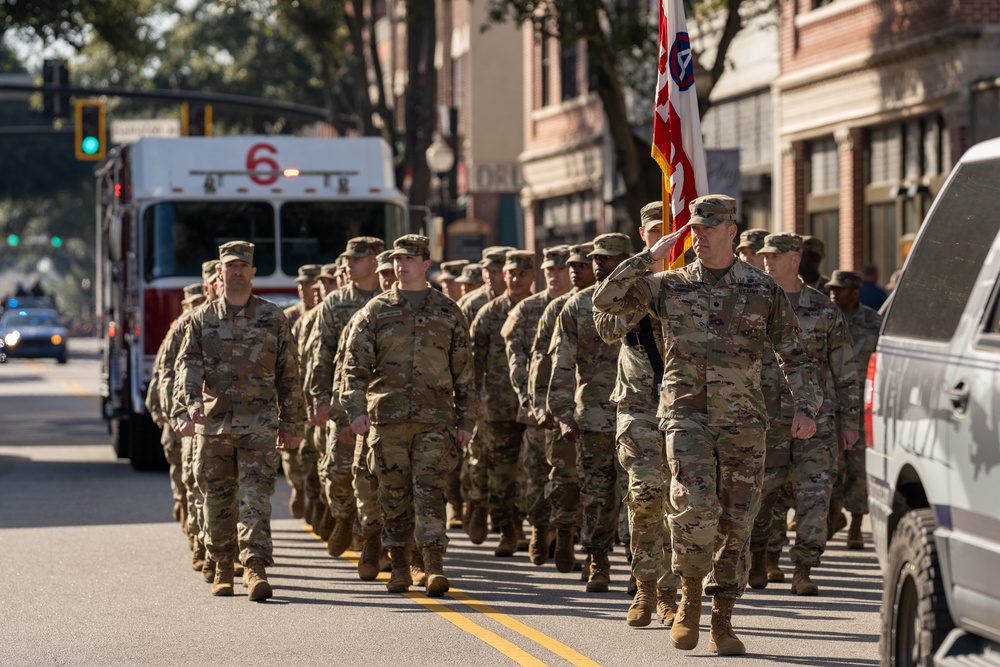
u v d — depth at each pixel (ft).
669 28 88.63
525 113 340.18
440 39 400.06
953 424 51.57
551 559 98.78
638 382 73.05
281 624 77.41
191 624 77.61
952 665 49.55
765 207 237.66
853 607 80.79
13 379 366.63
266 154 154.71
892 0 198.29
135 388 153.48
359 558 96.99
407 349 84.48
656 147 88.02
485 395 101.24
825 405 85.25
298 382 86.99
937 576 52.21
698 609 69.67
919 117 194.90
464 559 99.14
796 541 84.12
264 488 85.25
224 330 85.20
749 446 67.41
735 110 244.63
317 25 286.05
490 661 68.49
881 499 58.08
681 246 85.20
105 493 136.46
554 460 90.99
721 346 67.15
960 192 56.18
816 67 216.54
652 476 72.64
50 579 91.45
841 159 212.02
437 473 84.84
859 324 104.32
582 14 188.55
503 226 377.50
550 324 89.15
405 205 156.76
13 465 164.04
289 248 153.69
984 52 182.39
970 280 53.16
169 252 151.74
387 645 72.02
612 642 72.23
